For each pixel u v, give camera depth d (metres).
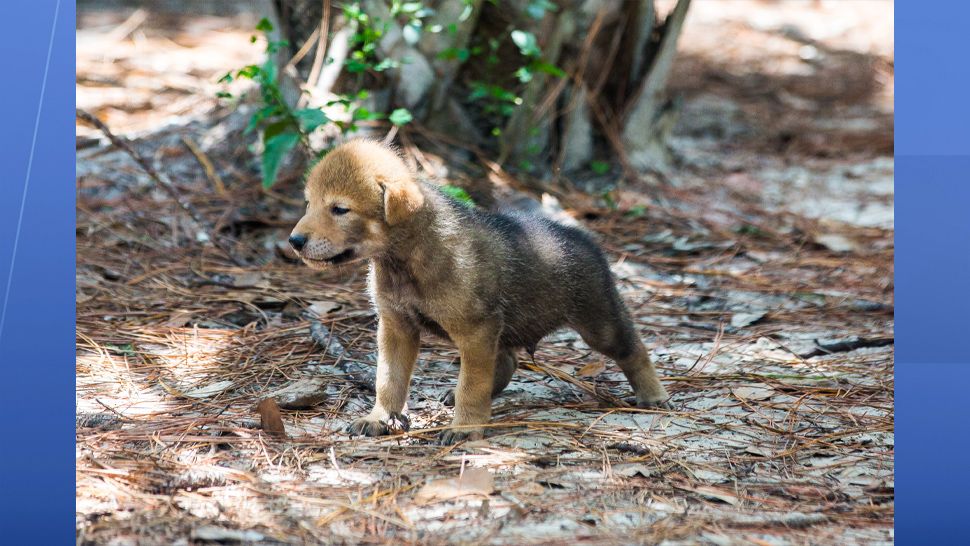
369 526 5.17
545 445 6.31
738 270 10.42
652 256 10.70
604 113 13.09
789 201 13.00
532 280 6.72
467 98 12.38
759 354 8.28
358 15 11.16
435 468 5.93
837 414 6.99
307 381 7.39
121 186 11.32
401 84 11.89
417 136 12.03
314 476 5.79
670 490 5.68
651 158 13.41
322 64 11.79
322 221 6.12
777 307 9.44
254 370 7.58
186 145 12.23
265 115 10.16
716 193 13.00
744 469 6.04
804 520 5.34
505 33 12.22
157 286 9.30
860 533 5.27
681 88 19.27
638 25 12.85
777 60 21.73
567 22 12.32
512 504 5.41
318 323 8.35
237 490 5.56
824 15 25.72
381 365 6.64
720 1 26.89
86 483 5.56
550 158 12.66
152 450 6.06
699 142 15.96
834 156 15.54
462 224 6.44
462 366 6.50
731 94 19.19
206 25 21.34
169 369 7.57
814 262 10.68
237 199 11.23
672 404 7.16
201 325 8.50
